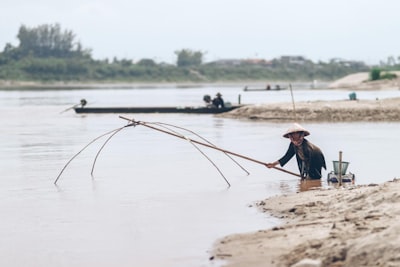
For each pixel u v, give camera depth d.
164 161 37.22
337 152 40.59
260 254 17.61
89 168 34.97
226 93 162.25
